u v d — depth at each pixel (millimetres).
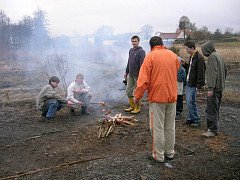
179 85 6910
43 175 4344
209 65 5516
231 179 4203
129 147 5336
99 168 4488
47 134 6145
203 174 4344
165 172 4383
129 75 7555
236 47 25047
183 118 7109
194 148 5246
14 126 6730
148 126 6457
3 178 4270
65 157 4965
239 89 11453
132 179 4164
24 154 5152
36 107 7898
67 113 7750
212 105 5711
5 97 9969
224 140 5625
